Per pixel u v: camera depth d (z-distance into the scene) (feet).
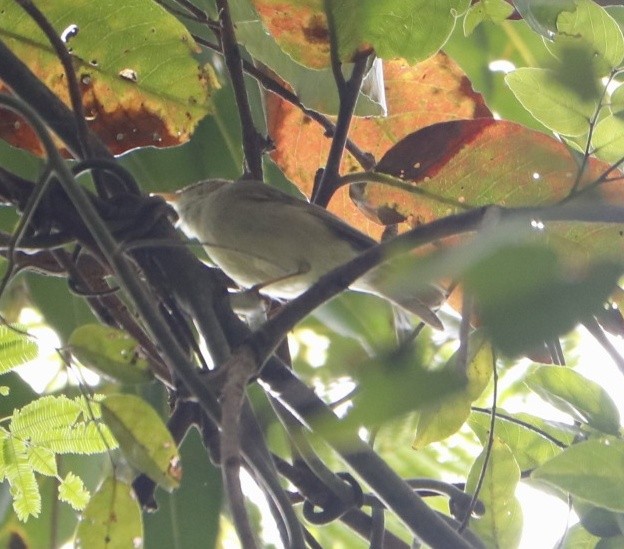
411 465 26.25
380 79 23.12
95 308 19.21
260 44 22.15
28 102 18.57
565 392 18.29
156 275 16.70
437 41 18.92
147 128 21.84
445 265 4.61
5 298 24.97
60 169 12.31
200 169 25.70
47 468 15.28
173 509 20.85
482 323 4.49
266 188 27.76
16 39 21.09
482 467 18.07
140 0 20.90
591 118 17.03
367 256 12.54
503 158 20.10
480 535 18.43
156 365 17.80
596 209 8.09
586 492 16.63
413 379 4.63
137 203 16.94
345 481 17.84
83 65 21.35
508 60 29.22
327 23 19.44
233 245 27.48
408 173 20.92
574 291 4.33
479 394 16.38
